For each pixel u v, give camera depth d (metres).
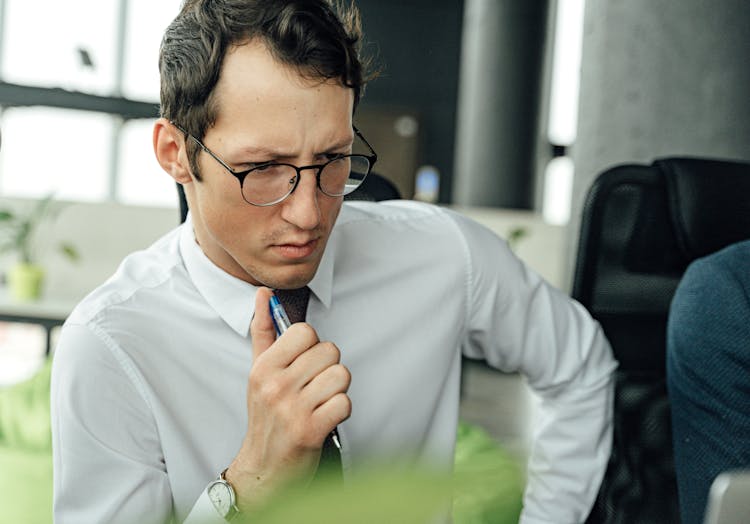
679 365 1.24
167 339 0.95
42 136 8.68
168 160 0.90
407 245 1.16
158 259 1.02
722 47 3.44
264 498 0.79
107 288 0.96
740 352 1.16
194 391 0.96
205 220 0.86
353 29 0.85
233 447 0.98
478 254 1.18
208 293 0.97
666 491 1.34
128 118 8.38
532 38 9.48
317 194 0.82
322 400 0.76
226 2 0.80
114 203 5.33
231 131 0.79
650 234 1.40
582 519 1.24
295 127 0.78
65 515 0.89
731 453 1.17
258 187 0.80
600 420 1.23
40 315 4.91
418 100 10.98
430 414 1.16
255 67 0.78
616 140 3.65
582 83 3.83
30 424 2.91
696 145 3.50
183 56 0.82
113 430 0.89
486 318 1.19
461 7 10.92
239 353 0.98
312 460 0.78
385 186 1.37
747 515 0.40
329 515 0.26
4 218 5.10
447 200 11.09
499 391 5.84
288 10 0.77
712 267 1.23
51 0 9.04
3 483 2.48
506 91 9.51
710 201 1.38
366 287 1.11
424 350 1.13
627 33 3.60
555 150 9.91
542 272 6.39
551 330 1.20
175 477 0.94
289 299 1.03
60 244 5.29
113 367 0.90
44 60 9.06
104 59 9.20
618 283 1.40
